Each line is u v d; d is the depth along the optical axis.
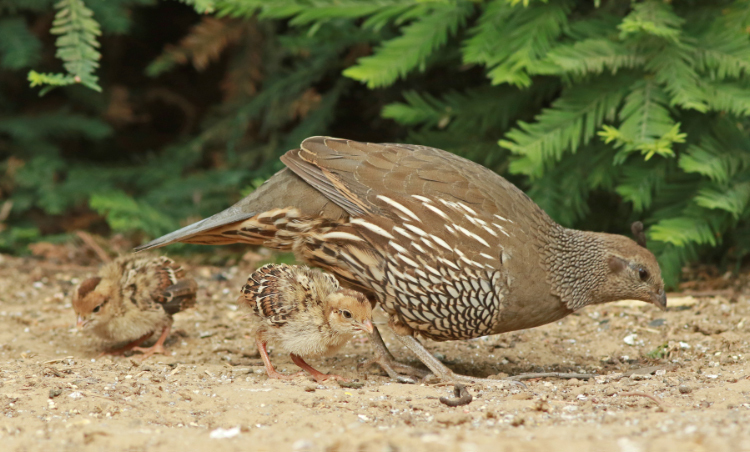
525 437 5.70
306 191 8.29
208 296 12.08
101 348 9.73
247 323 10.80
